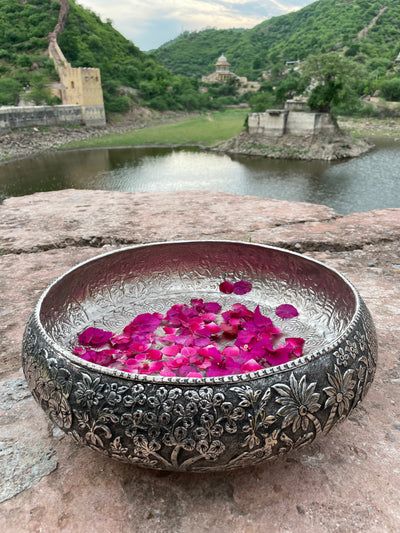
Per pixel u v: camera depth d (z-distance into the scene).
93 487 1.28
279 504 1.22
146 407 1.08
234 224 3.70
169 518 1.19
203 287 2.24
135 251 2.10
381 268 2.88
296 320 1.92
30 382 1.29
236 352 1.51
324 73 35.38
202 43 133.75
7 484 1.29
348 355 1.23
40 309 1.51
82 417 1.13
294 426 1.11
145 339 1.73
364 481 1.28
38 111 39.91
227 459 1.10
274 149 35.41
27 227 3.72
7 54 54.44
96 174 29.00
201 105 64.25
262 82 80.62
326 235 3.41
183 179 28.00
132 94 55.22
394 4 113.38
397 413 1.54
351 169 30.00
